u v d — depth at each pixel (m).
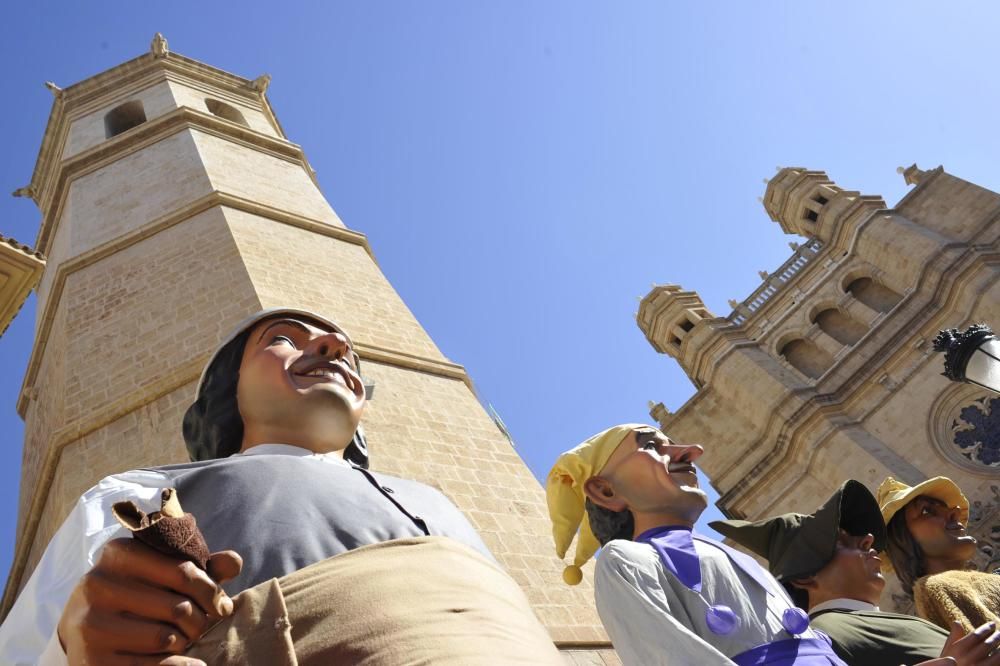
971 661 3.58
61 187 20.11
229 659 2.16
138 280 14.67
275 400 3.88
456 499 9.99
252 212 16.69
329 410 3.89
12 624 2.62
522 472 11.24
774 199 37.09
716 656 3.27
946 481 6.54
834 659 3.72
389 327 14.02
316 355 4.13
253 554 2.68
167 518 1.98
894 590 22.23
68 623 1.98
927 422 26.70
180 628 1.98
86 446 11.05
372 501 3.15
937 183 32.56
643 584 3.72
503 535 9.63
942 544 6.41
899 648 4.46
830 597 5.08
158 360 12.29
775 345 31.92
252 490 2.97
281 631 2.22
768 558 5.52
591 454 5.04
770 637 3.68
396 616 2.37
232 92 26.00
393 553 2.68
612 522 4.87
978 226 30.33
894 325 29.36
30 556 11.43
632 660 3.56
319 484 3.11
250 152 20.73
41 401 15.02
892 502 6.55
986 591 5.34
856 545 5.26
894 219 31.80
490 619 2.50
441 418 11.70
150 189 18.08
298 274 14.55
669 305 35.66
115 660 1.91
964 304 28.33
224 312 12.85
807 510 27.77
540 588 8.95
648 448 4.94
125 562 1.95
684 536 4.13
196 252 14.92
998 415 25.75
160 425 10.88
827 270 33.16
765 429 29.70
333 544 2.81
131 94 24.20
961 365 7.60
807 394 29.23
